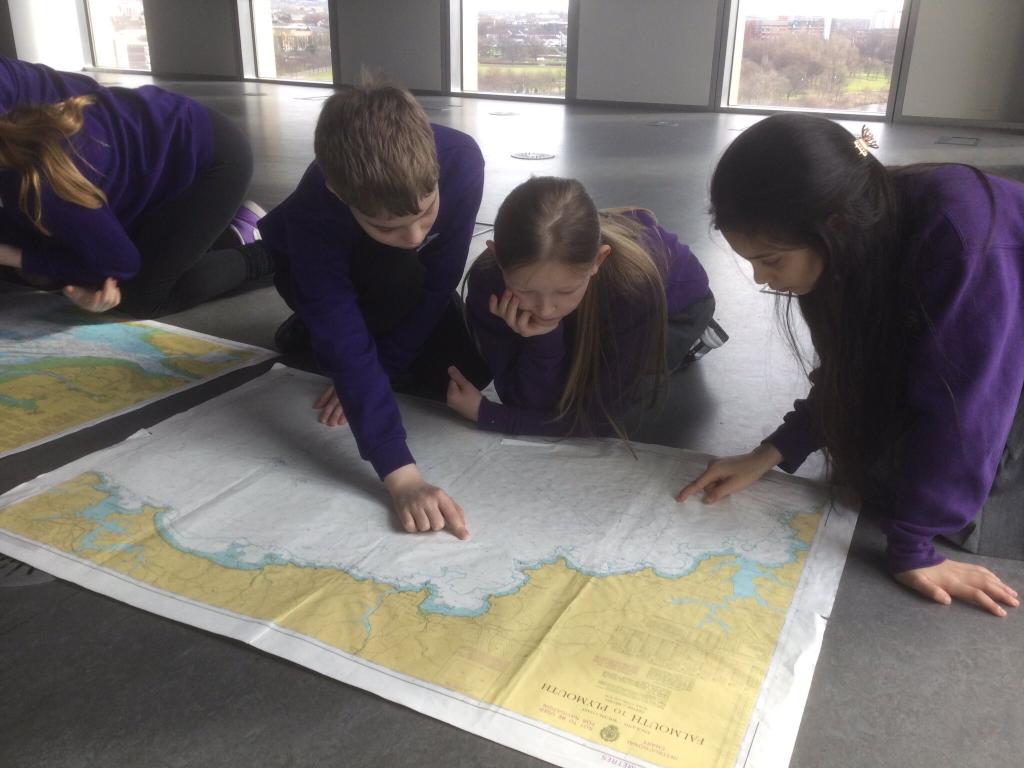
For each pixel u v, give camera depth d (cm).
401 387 163
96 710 86
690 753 79
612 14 716
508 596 100
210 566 105
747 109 688
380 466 119
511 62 787
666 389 153
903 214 97
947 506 101
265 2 871
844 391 107
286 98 721
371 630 95
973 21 593
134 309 193
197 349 175
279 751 81
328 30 841
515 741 81
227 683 89
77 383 158
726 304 217
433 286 150
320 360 126
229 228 223
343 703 86
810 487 124
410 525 111
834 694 88
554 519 115
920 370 99
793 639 94
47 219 157
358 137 102
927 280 95
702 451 140
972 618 100
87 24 988
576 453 133
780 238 90
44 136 154
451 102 743
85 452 134
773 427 149
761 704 85
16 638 95
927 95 621
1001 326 95
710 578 104
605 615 97
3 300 199
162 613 98
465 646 92
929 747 82
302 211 128
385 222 107
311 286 125
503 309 120
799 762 80
